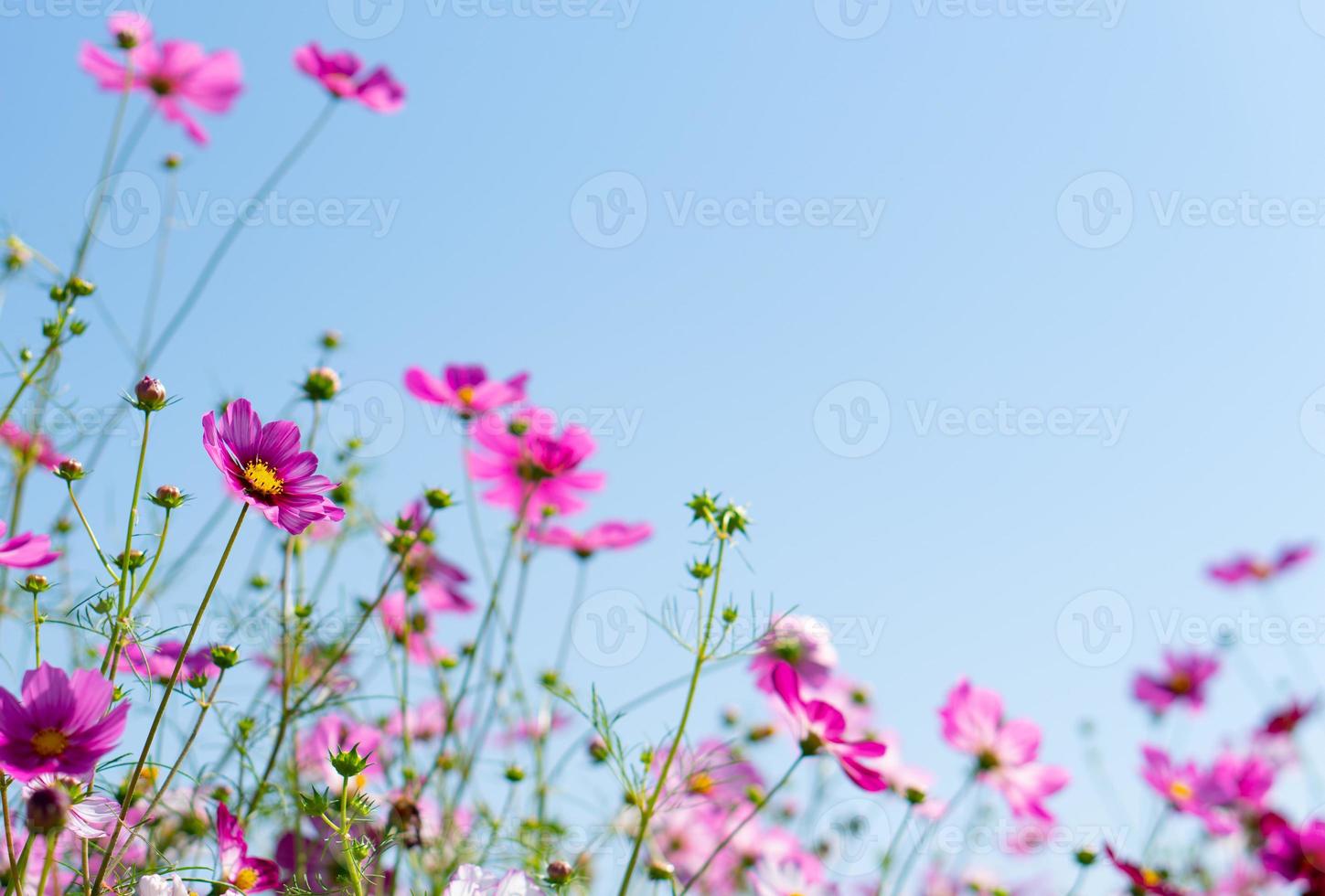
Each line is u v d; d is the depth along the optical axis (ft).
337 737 5.77
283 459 5.31
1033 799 6.12
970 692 6.20
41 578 5.21
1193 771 6.59
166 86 6.29
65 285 5.71
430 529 5.99
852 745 5.55
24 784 5.01
